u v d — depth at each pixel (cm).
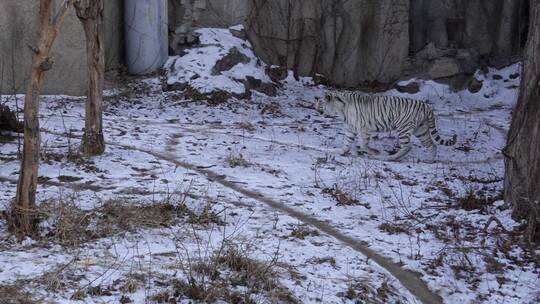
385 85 2411
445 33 2519
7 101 1470
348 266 794
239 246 805
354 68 2400
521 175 988
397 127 1434
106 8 1997
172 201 958
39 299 611
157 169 1166
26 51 1723
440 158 1499
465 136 1747
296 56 2364
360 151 1487
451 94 2359
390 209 1048
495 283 802
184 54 2105
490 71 2478
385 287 753
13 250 725
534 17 968
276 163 1295
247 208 982
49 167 1105
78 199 922
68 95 1822
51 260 704
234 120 1748
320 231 918
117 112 1719
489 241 914
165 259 740
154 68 2084
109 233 805
